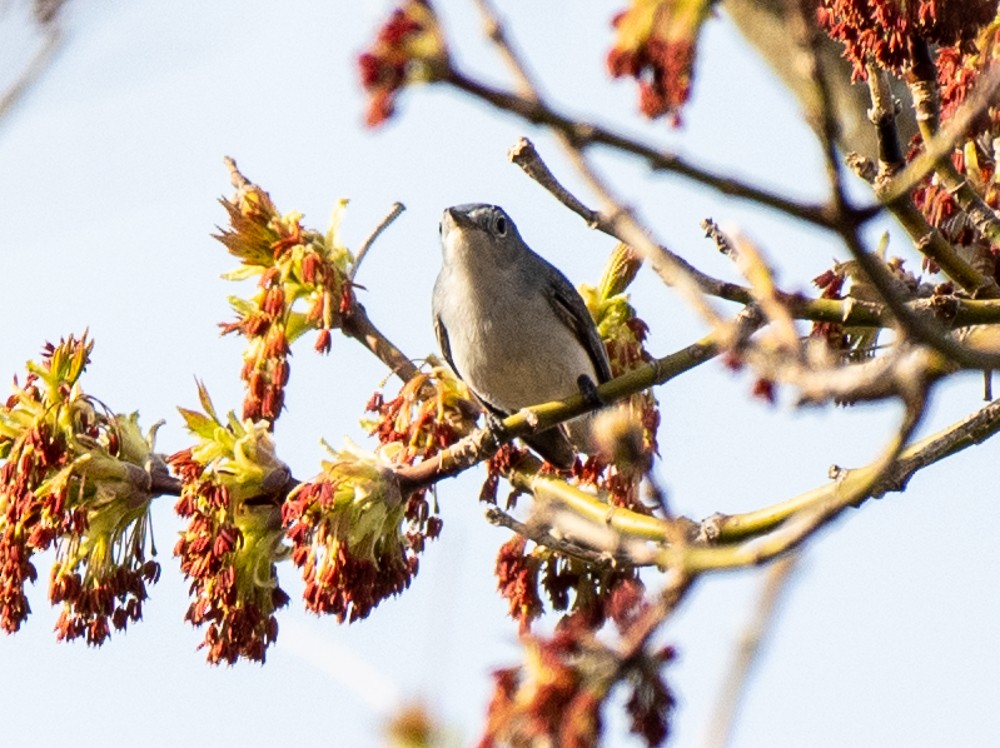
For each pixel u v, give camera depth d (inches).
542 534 397.1
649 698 246.8
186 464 462.3
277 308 481.7
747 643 213.3
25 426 468.8
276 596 466.0
